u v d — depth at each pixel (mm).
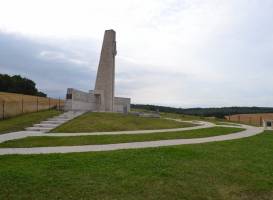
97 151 13023
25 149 13680
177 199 8258
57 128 21328
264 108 86188
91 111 31781
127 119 27047
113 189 8375
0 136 17562
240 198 8766
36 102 30641
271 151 14992
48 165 10117
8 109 25656
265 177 10422
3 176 8695
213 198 8594
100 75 37219
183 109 85188
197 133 21422
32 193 7844
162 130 22938
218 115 64938
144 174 9578
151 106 78625
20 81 64125
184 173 10016
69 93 30406
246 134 22875
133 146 14930
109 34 37438
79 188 8266
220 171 10578
